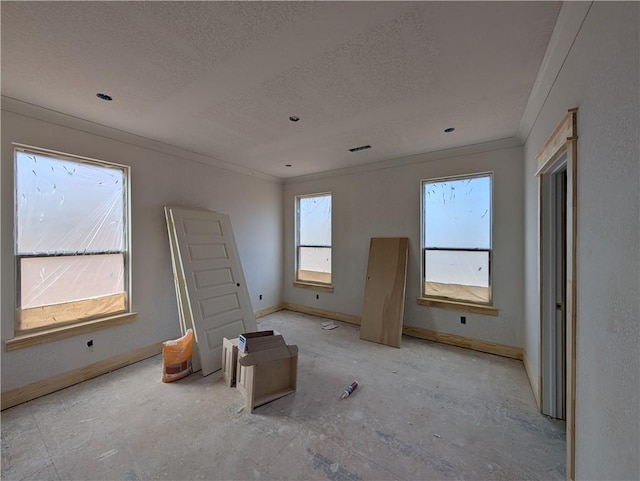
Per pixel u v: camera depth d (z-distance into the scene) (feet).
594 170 3.93
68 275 8.84
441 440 6.32
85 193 9.22
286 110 8.25
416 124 9.26
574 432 4.62
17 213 7.86
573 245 4.60
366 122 9.11
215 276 11.43
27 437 6.37
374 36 5.22
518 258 10.52
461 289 11.92
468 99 7.63
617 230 3.31
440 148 11.66
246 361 7.38
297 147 11.54
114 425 6.79
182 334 10.84
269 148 11.64
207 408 7.49
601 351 3.72
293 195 17.16
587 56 4.12
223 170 13.85
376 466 5.60
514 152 10.57
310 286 16.43
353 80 6.71
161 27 4.92
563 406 7.06
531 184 8.73
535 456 5.84
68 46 5.40
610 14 3.43
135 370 9.64
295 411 7.38
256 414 7.24
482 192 11.41
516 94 7.35
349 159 13.30
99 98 7.48
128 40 5.26
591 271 4.04
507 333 10.79
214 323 10.57
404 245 12.97
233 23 4.85
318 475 5.38
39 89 7.01
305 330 13.87
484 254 11.38
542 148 6.69
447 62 6.01
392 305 12.39
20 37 5.11
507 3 4.43
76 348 8.79
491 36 5.19
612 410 3.42
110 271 9.79
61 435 6.44
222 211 13.80
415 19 4.78
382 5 4.48
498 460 5.74
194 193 12.46
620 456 3.21
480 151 11.19
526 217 9.66
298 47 5.52
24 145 7.83
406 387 8.58
